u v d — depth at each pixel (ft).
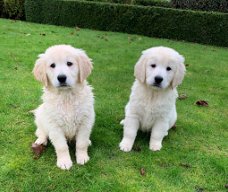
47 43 4.34
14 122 2.17
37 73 1.80
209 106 2.74
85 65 1.80
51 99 1.77
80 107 1.78
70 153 1.90
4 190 1.60
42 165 1.77
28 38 4.54
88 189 1.63
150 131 2.12
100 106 2.52
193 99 2.86
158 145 2.01
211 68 3.91
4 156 1.83
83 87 1.83
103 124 2.25
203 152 2.03
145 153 1.96
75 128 1.82
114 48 4.45
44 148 1.91
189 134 2.24
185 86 3.19
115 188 1.65
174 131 2.27
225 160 1.95
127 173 1.77
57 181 1.66
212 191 1.70
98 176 1.73
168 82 1.92
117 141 2.06
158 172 1.80
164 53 1.92
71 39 4.76
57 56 1.73
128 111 2.02
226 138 2.23
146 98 1.95
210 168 1.87
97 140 2.06
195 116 2.52
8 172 1.70
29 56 3.59
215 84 3.32
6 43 4.14
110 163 1.84
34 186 1.63
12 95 2.54
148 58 1.94
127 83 3.07
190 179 1.77
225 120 2.49
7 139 1.99
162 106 1.95
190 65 3.97
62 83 1.70
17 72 3.07
